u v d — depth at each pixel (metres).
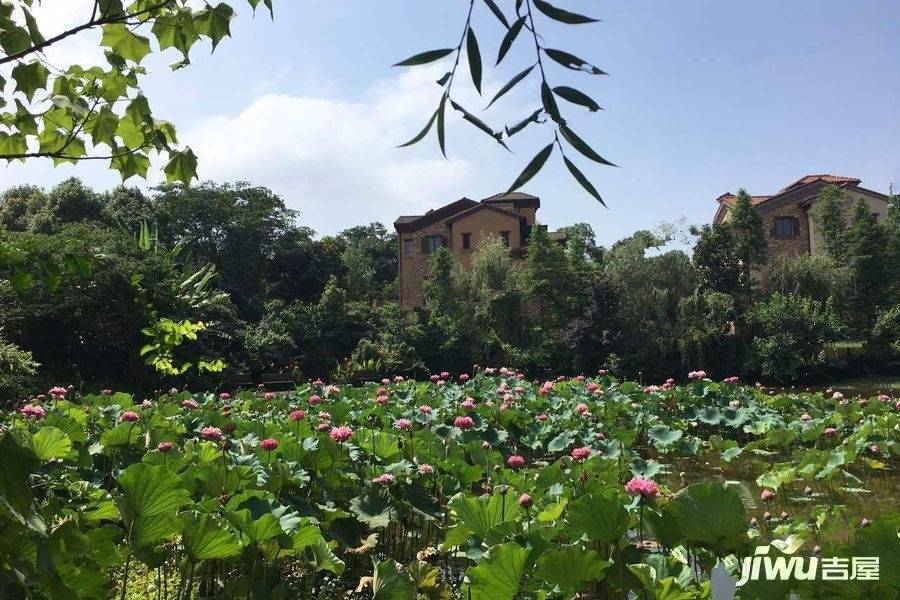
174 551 4.75
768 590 3.03
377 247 65.31
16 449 1.70
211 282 34.12
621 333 28.59
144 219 33.50
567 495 4.99
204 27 2.44
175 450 6.27
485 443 7.21
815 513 5.29
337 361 27.03
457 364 28.36
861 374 26.98
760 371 26.94
